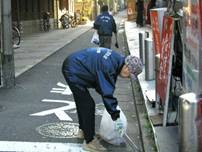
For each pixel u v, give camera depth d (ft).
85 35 96.94
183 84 19.75
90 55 18.98
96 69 18.57
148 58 33.73
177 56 21.04
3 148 20.43
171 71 20.71
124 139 20.53
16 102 29.50
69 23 139.44
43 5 121.60
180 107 13.69
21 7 98.02
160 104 23.76
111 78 18.25
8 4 33.71
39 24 115.14
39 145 20.85
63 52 59.72
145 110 26.02
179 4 20.51
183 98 13.66
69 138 21.83
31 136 22.15
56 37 90.07
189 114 13.44
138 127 24.08
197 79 16.49
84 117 19.63
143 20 100.01
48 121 24.84
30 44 72.33
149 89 30.58
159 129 21.39
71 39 83.97
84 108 19.57
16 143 21.12
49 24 120.57
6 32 33.88
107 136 20.01
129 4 136.46
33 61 49.55
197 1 16.12
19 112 26.81
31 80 37.55
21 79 37.96
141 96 30.35
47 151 20.06
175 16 20.35
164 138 20.20
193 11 16.97
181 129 13.66
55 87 34.71
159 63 23.47
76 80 19.17
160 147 19.08
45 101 29.84
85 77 19.13
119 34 98.43
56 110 27.30
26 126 23.85
